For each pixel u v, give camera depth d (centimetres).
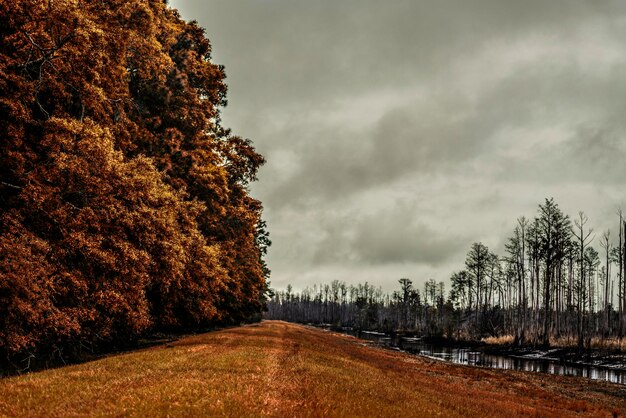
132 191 2333
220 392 1334
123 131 2744
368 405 1398
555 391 3228
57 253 2055
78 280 2111
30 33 2045
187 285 3462
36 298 1925
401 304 18388
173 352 2347
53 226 2095
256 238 7312
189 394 1284
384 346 7244
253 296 6525
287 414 1147
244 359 2152
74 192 2166
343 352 3734
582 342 5919
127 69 2994
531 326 8044
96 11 2442
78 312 2128
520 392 3005
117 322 2761
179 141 3428
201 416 1072
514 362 5456
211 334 4300
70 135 2055
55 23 2077
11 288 1803
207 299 4047
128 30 2670
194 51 4012
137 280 2398
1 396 1233
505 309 10862
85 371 1648
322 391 1503
